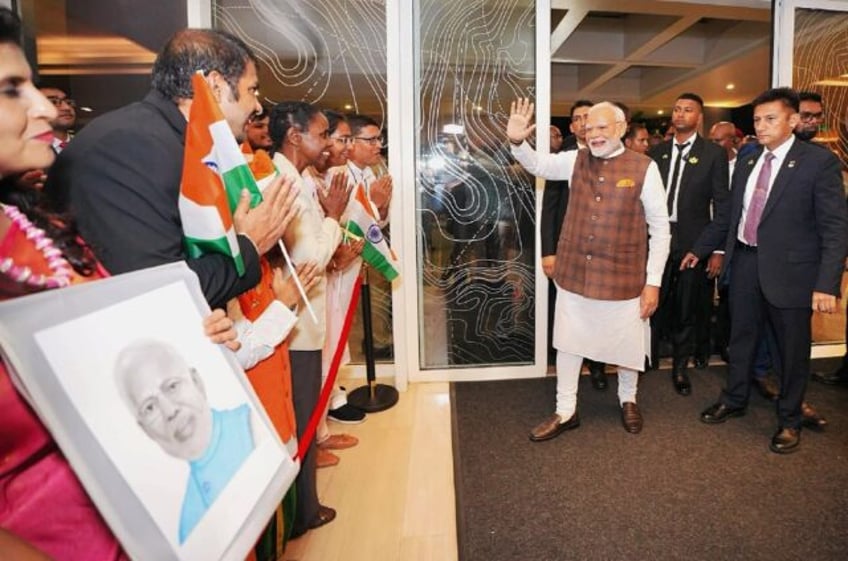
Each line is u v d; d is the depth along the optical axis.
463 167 3.02
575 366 2.38
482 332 3.15
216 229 0.92
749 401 2.75
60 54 2.77
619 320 2.25
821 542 1.65
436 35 2.91
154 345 0.66
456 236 3.07
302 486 1.70
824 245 2.06
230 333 0.82
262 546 1.40
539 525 1.76
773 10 3.21
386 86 2.89
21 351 0.49
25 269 0.64
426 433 2.48
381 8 2.84
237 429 0.75
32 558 0.50
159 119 1.00
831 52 3.26
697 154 2.83
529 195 3.06
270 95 2.88
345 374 3.17
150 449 0.60
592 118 2.14
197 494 0.64
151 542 0.57
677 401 2.77
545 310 3.11
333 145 2.18
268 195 1.06
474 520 1.79
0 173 0.64
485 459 2.21
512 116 2.30
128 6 2.77
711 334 3.58
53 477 0.62
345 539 1.72
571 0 4.14
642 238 2.20
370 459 2.24
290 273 1.31
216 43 1.06
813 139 3.17
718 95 7.80
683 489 1.96
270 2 2.82
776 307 2.18
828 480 2.00
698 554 1.61
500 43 2.93
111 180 0.90
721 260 2.92
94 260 0.76
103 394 0.56
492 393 2.95
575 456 2.22
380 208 2.47
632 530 1.73
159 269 0.73
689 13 4.41
